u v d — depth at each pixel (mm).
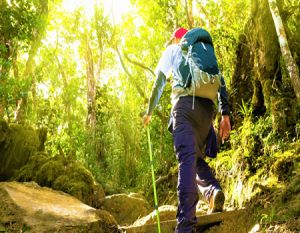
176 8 10516
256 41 5434
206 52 2973
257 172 4137
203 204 4391
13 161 5188
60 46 20062
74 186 4668
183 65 2947
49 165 4887
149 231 3480
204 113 2939
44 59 15133
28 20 8273
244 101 5742
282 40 4594
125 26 13539
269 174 3961
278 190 3479
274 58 5148
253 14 5527
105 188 8578
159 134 8883
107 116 15039
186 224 2592
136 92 12398
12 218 3174
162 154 8328
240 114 5656
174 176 6562
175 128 2867
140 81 12688
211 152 3301
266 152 4297
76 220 3215
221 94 3215
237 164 4473
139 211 4922
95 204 4867
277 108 4586
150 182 7969
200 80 2893
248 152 4410
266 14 5348
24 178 4898
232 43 6410
